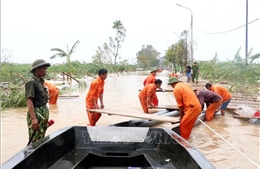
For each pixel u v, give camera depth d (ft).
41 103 14.66
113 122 26.43
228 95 29.40
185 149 10.46
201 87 59.52
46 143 11.26
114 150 14.14
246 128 24.29
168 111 28.68
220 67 77.92
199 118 25.72
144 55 285.64
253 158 16.43
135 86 69.46
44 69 14.55
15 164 8.65
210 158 16.47
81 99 43.83
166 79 97.45
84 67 120.06
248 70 58.13
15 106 37.27
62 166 11.76
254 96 45.88
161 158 12.73
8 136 21.59
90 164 13.25
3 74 58.70
